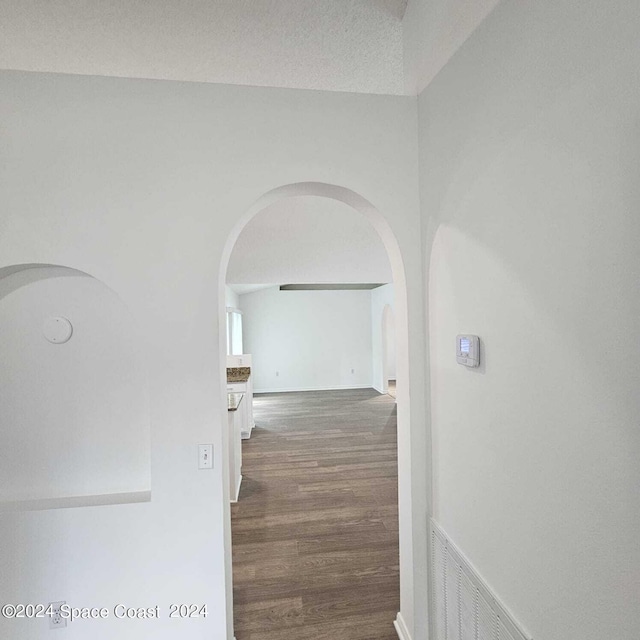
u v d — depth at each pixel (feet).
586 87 2.46
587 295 2.49
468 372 4.07
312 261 13.44
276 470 12.19
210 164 4.82
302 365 28.27
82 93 4.61
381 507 9.68
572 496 2.67
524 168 3.10
